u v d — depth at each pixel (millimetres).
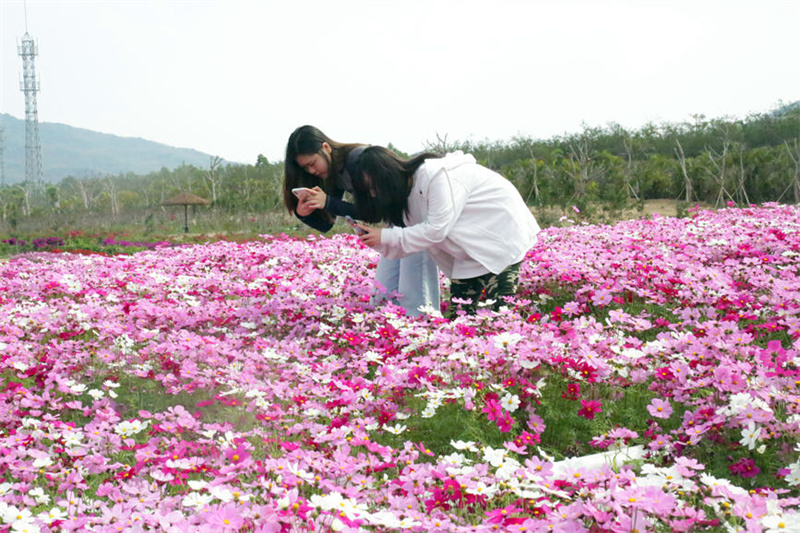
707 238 6906
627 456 2852
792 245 5969
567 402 3416
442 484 2600
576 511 2174
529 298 5590
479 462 2922
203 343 4230
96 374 4227
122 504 2451
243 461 2674
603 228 8523
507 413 3178
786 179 22656
